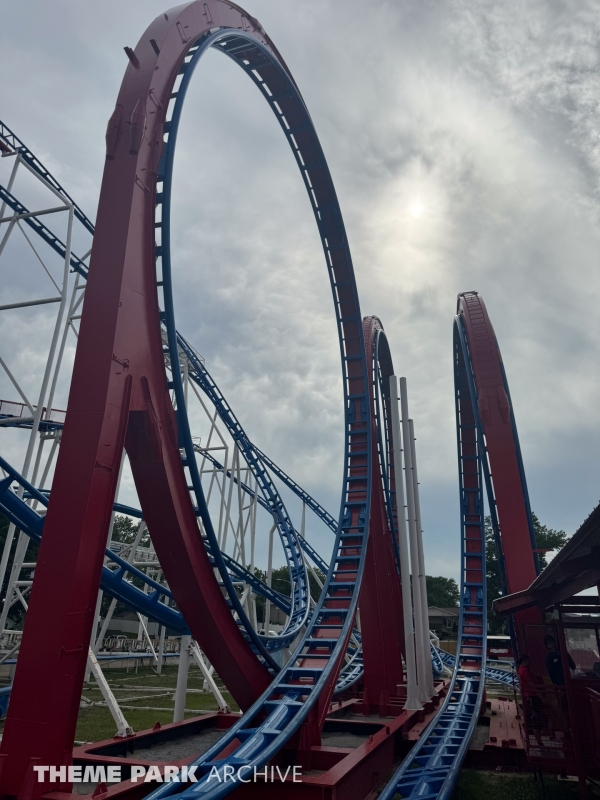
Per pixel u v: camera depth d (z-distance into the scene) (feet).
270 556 119.75
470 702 52.80
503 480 64.90
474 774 38.55
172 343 37.19
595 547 28.86
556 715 34.14
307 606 87.51
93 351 31.09
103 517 28.58
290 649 89.20
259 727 32.27
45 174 76.38
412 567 64.28
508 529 62.85
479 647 68.18
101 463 28.91
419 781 32.24
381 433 83.30
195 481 38.06
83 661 26.40
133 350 32.81
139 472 35.37
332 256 71.92
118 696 82.79
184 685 55.62
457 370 88.69
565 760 32.09
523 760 40.60
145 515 36.65
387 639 66.08
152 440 33.91
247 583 90.94
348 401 69.92
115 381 30.91
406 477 66.90
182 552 37.11
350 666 85.97
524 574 60.54
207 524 39.34
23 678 25.29
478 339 73.10
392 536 80.48
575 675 36.73
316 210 69.87
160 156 37.91
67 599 25.91
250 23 57.98
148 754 39.86
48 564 26.84
